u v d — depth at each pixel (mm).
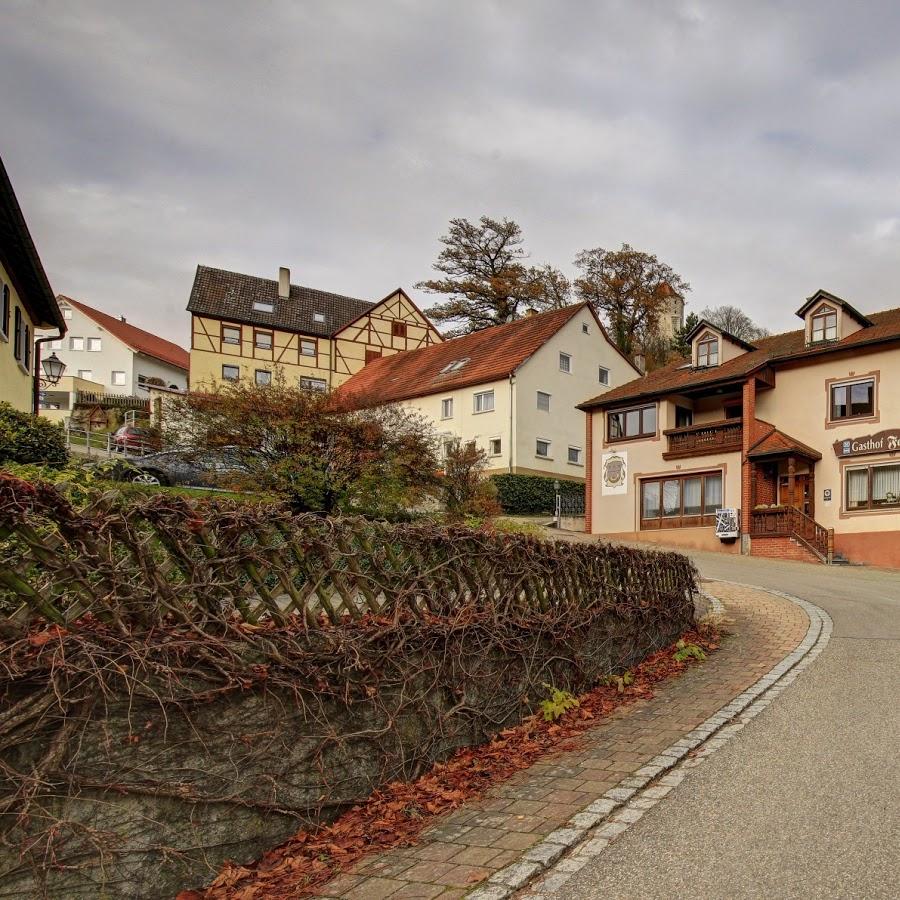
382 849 4184
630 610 8453
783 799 4590
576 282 54531
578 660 7297
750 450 26375
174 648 3674
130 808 3533
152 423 15352
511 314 53594
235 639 4012
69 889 3305
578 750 5754
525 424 36125
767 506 25672
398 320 51625
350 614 4805
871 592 15391
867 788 4707
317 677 4406
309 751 4383
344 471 13688
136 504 3668
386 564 5055
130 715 3547
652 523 29516
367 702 4820
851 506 25250
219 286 48969
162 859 3631
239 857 3969
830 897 3420
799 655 8922
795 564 22891
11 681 3180
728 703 6930
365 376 47281
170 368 73250
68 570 3355
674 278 55125
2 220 14305
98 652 3400
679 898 3469
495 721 5996
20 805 3170
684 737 5941
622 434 31125
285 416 13453
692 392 29094
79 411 43844
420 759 5188
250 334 48125
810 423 26578
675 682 7938
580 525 33281
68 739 3328
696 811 4469
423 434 15305
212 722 3896
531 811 4590
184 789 3725
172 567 3809
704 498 28062
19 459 12742
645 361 54031
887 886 3496
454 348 43312
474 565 5930
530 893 3592
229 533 4031
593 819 4402
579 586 7504
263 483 13070
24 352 19172
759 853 3873
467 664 5738
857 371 25578
